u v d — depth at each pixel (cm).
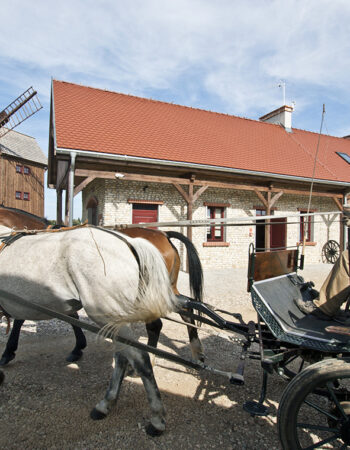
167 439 259
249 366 390
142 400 313
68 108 1166
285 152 1471
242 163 1191
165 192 1147
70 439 257
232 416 292
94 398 313
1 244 287
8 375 354
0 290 265
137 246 281
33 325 512
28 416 284
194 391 332
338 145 1870
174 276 397
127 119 1238
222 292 774
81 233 279
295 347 288
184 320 384
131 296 259
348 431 227
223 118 1650
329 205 1483
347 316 295
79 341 396
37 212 2617
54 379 348
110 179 1060
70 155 893
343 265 285
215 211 1258
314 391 250
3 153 2295
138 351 261
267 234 1252
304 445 258
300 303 306
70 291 264
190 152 1136
